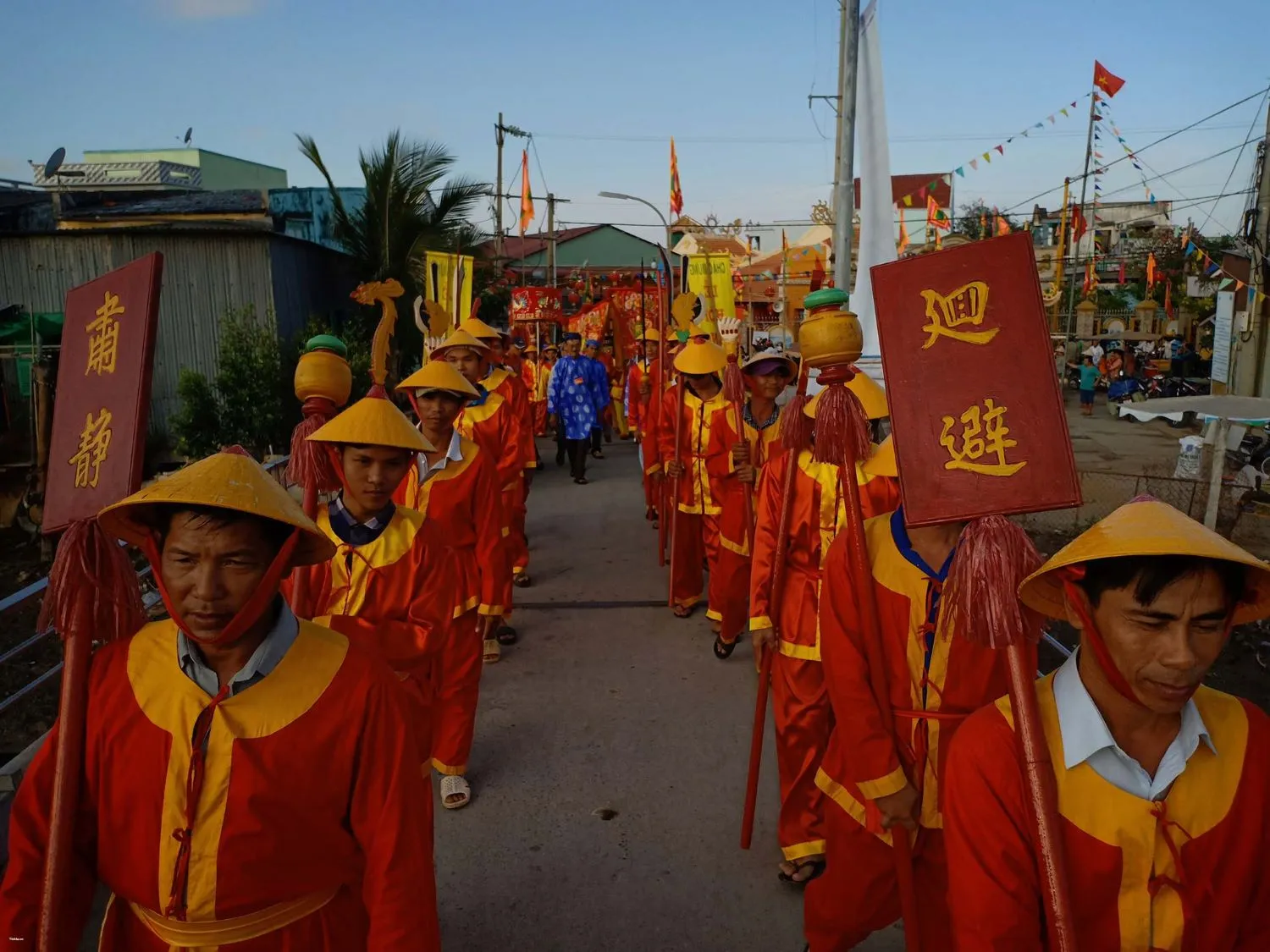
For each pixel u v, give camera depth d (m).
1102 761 1.62
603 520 10.16
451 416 4.46
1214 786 1.60
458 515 4.46
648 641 6.21
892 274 2.26
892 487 3.56
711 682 5.46
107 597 1.78
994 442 2.12
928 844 2.49
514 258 37.84
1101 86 17.39
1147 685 1.50
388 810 1.76
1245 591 1.58
